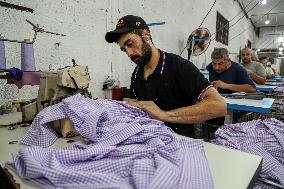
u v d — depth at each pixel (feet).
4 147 2.92
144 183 1.81
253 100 7.37
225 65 9.84
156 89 4.82
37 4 5.88
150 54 4.63
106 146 2.47
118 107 3.45
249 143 4.03
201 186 1.91
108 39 4.55
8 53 5.32
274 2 28.99
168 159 2.29
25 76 4.43
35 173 1.95
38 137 2.99
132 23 4.37
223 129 4.59
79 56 7.26
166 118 3.84
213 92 4.36
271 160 3.58
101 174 1.95
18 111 4.84
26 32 5.67
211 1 20.11
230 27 26.96
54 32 6.38
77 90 4.07
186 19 15.49
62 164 2.19
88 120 2.84
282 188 2.99
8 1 5.20
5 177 1.86
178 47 14.67
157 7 11.63
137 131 2.74
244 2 29.53
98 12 7.85
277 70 34.88
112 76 8.69
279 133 4.10
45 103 3.88
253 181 2.22
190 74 4.50
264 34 47.70
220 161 2.52
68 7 6.75
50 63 6.33
